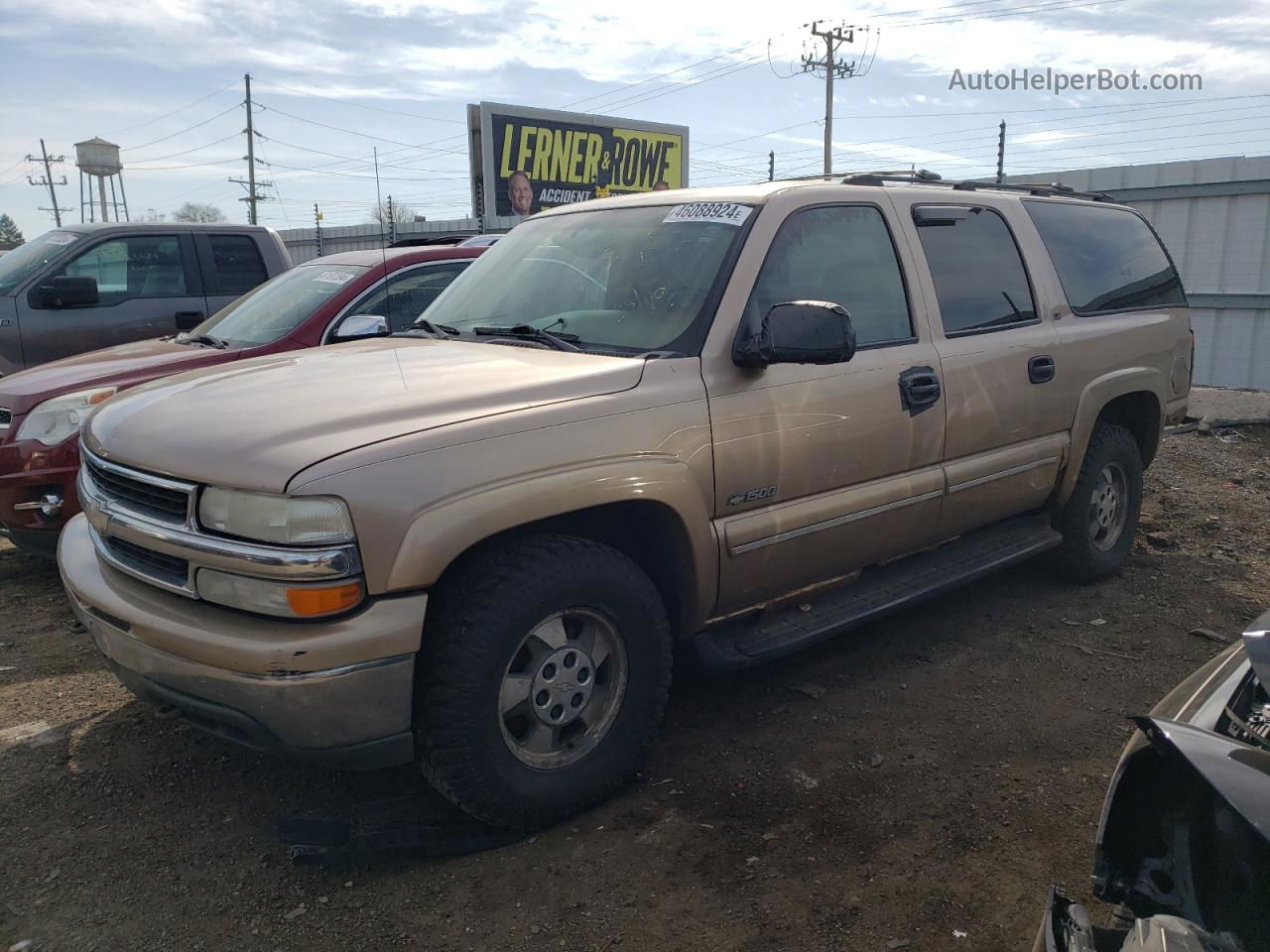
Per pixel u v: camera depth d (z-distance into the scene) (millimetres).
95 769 3432
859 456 3686
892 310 3945
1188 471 7641
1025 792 3213
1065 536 5000
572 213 4320
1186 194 11086
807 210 3738
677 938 2551
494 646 2738
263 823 3102
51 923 2641
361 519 2521
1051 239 4863
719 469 3250
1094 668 4195
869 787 3254
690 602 3311
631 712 3137
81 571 3107
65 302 7176
